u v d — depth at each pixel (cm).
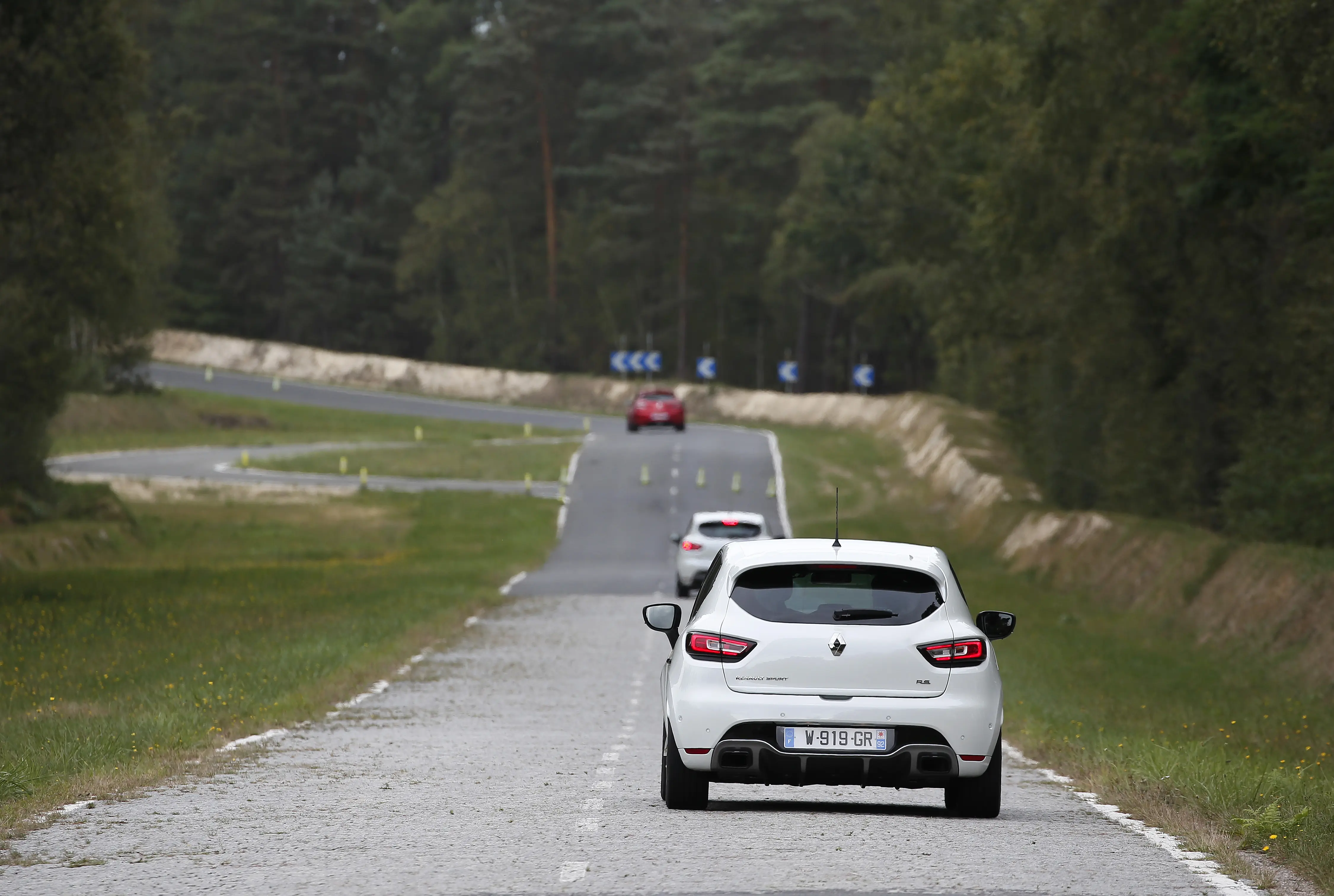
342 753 5641
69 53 13975
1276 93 12294
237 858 3553
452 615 12888
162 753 5459
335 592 15162
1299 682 9575
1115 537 16412
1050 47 16862
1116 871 3447
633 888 3188
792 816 4281
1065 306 17525
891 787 4138
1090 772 5422
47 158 14062
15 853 3600
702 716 4088
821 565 4175
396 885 3234
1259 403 16000
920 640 4097
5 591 13988
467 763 5388
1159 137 16288
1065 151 16938
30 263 14462
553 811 4300
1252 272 16075
